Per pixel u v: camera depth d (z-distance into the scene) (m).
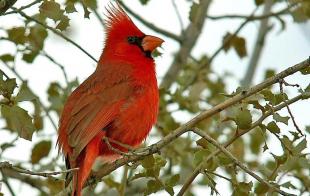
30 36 11.71
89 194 12.73
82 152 10.46
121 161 10.33
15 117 9.26
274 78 9.13
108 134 10.93
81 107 10.88
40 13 10.09
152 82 11.49
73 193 9.89
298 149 9.55
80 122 10.68
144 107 11.19
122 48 11.88
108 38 12.10
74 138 10.45
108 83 11.18
